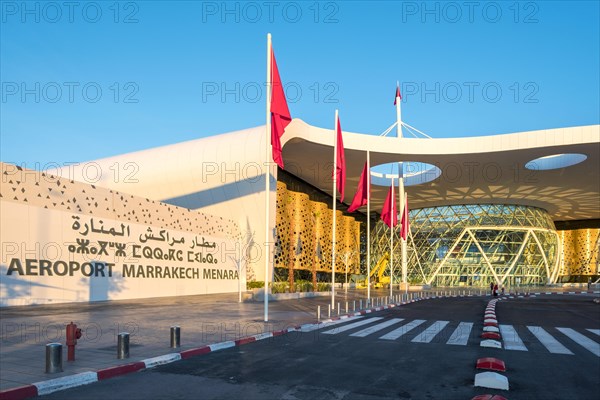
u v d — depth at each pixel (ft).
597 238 337.52
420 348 39.70
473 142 177.88
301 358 33.99
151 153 189.88
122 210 108.58
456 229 286.46
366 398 23.49
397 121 222.89
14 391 22.22
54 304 83.35
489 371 29.91
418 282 269.03
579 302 125.49
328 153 183.52
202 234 139.03
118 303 88.58
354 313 73.56
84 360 30.30
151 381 26.32
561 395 24.81
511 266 273.13
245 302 98.68
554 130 165.37
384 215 128.26
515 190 242.17
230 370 29.45
